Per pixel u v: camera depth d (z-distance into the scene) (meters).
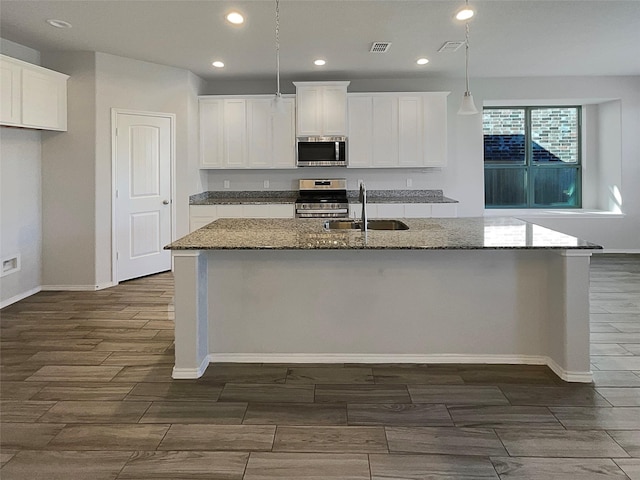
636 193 7.16
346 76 6.59
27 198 5.15
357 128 6.54
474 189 6.99
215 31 4.62
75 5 3.98
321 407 2.70
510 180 7.77
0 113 4.36
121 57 5.54
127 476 2.07
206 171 7.00
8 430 2.45
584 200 7.81
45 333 3.95
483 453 2.23
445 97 6.52
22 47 5.05
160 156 6.04
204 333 3.26
